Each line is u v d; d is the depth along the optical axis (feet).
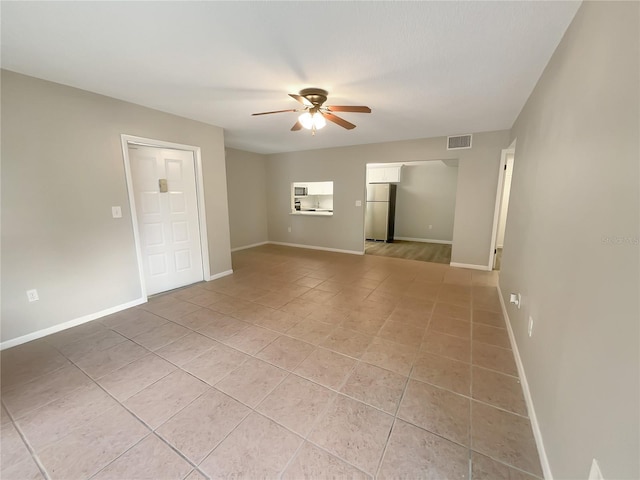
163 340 7.97
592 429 2.99
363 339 7.97
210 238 13.30
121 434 4.88
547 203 5.39
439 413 5.29
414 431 4.90
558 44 5.54
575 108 4.27
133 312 9.80
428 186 23.85
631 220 2.53
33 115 7.63
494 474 4.15
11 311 7.61
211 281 13.28
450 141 14.92
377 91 8.54
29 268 7.84
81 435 4.86
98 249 9.25
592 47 3.79
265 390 5.94
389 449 4.56
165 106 10.05
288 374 6.46
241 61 6.67
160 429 4.97
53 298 8.34
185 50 6.16
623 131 2.79
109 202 9.40
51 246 8.21
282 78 7.62
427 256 18.65
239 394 5.83
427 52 6.20
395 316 9.45
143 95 8.99
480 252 15.16
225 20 5.08
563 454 3.65
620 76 2.92
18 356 7.19
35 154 7.73
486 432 4.87
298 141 16.71
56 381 6.25
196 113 10.85
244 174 20.75
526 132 8.52
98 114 8.91
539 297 5.45
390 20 5.06
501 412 5.32
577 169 4.00
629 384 2.39
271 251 20.22
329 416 5.24
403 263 16.72
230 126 12.98
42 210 7.97
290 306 10.33
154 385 6.11
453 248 15.83
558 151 4.96
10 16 4.90
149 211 10.98
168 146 10.98
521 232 7.82
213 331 8.47
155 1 4.52
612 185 2.95
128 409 5.44
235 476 4.14
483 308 10.05
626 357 2.47
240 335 8.23
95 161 8.95
